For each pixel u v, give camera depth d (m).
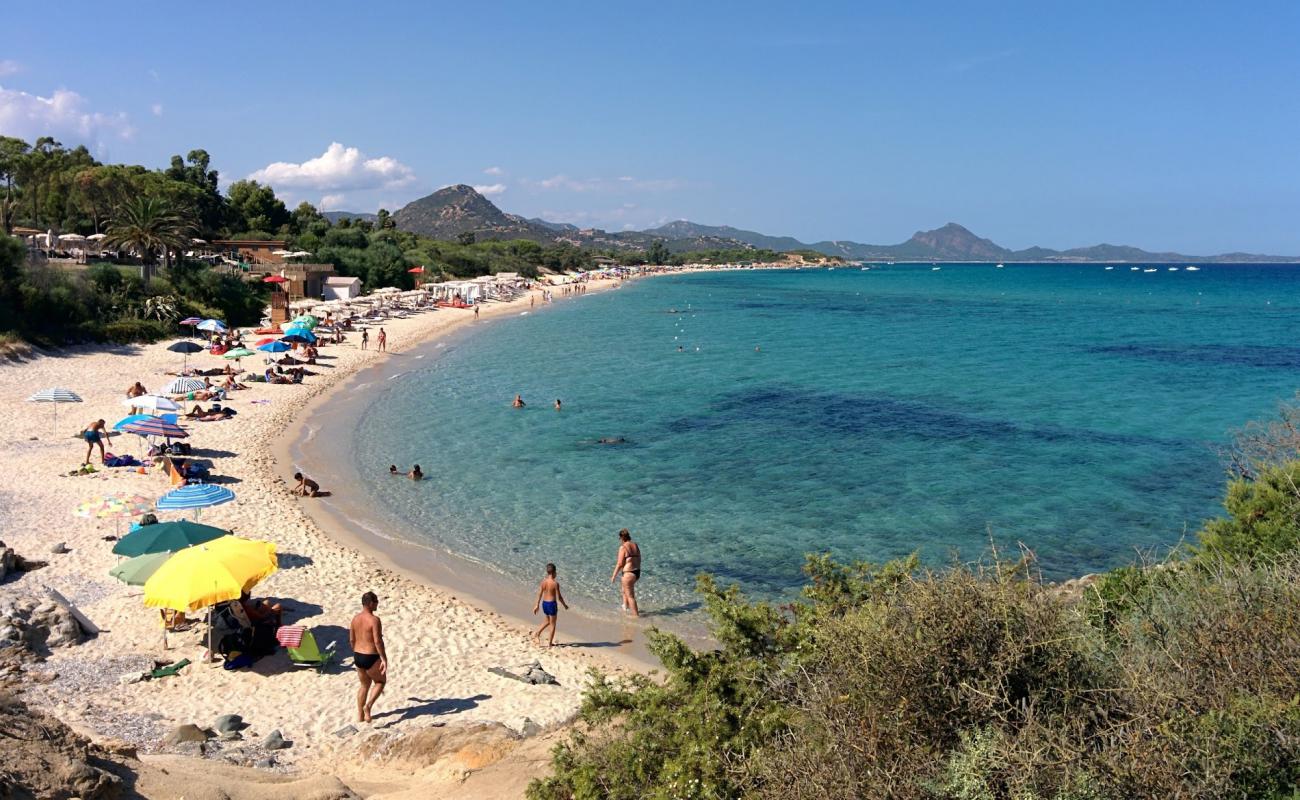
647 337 72.19
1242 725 5.27
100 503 19.94
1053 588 6.68
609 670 15.42
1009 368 55.50
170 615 15.53
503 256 152.75
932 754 5.50
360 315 71.06
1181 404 42.78
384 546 21.45
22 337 40.84
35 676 13.23
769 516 24.61
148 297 51.81
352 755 11.66
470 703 13.70
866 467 30.16
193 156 111.62
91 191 76.75
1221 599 7.10
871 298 136.50
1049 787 4.94
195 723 12.48
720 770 6.82
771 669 7.71
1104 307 117.56
